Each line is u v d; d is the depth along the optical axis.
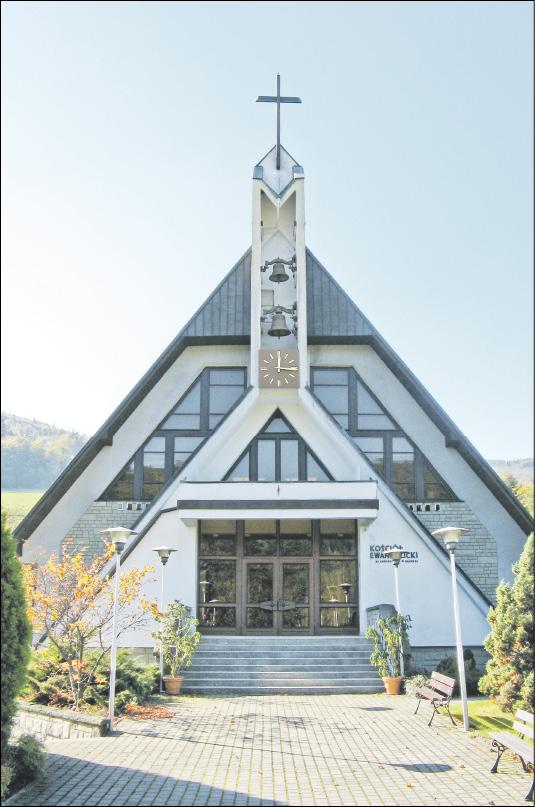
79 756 12.66
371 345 28.11
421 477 27.50
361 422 27.81
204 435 27.64
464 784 11.09
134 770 11.80
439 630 23.61
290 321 27.66
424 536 24.12
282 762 12.36
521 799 10.34
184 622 21.25
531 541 14.80
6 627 10.41
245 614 24.95
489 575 26.88
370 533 24.30
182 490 24.33
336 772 11.76
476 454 27.14
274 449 26.92
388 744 13.62
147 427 27.64
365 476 25.03
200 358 28.14
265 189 27.22
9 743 11.47
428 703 17.89
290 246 28.53
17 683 10.49
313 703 18.25
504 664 14.62
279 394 26.73
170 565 24.12
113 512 27.08
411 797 10.47
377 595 23.89
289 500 24.09
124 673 18.22
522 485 51.28
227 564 25.31
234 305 27.94
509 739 11.59
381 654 20.33
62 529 26.92
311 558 25.30
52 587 18.78
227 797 10.44
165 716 16.28
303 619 24.89
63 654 17.30
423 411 27.89
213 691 19.88
